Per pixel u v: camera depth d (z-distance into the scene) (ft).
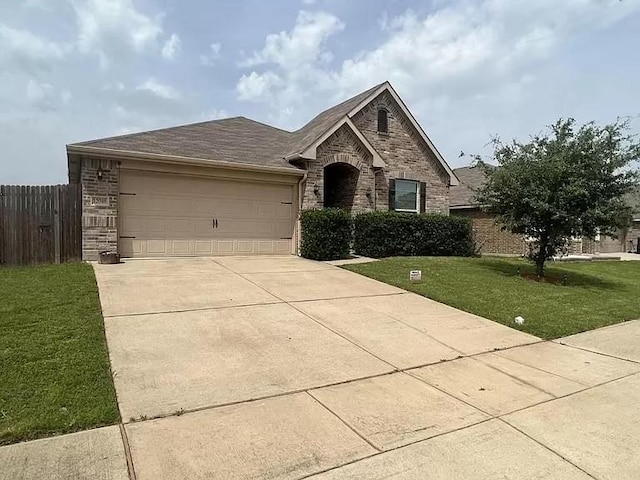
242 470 9.90
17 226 34.01
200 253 41.01
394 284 31.89
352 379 15.64
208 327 20.27
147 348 17.34
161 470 9.75
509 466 10.42
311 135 48.70
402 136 54.60
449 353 18.90
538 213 34.35
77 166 39.52
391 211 50.14
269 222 44.50
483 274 37.42
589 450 11.25
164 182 39.04
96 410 12.21
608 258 63.52
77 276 28.63
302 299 26.37
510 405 13.89
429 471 10.12
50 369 14.57
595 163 33.04
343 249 43.62
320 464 10.27
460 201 72.54
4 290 24.30
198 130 50.49
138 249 38.22
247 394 13.98
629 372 17.26
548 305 28.14
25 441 10.66
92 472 9.55
